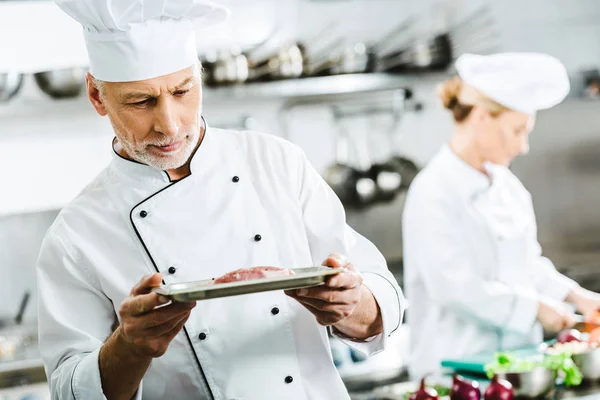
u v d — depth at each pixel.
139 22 1.78
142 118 1.79
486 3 4.89
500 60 3.44
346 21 4.73
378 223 4.71
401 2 4.79
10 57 4.31
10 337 4.03
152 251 1.89
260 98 4.66
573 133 5.05
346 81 4.46
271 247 1.93
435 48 4.59
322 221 1.99
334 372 1.94
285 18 4.65
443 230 3.42
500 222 3.49
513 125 3.46
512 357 3.07
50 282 1.92
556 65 3.42
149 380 1.90
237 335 1.88
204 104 4.59
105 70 1.80
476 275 3.39
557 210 5.07
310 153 4.75
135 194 1.92
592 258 5.07
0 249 4.25
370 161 4.76
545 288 3.74
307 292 1.65
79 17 1.79
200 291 1.52
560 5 5.00
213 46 4.57
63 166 4.42
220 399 1.87
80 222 1.93
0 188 4.34
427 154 4.89
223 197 1.93
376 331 1.89
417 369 3.51
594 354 3.13
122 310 1.61
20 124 4.36
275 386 1.88
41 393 3.84
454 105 3.56
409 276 3.55
